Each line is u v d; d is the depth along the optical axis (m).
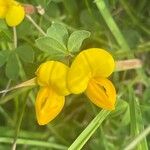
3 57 0.09
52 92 0.08
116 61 0.09
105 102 0.07
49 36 0.08
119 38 0.09
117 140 0.10
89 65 0.07
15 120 0.10
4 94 0.10
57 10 0.10
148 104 0.10
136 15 0.10
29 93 0.10
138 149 0.08
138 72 0.10
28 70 0.09
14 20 0.08
